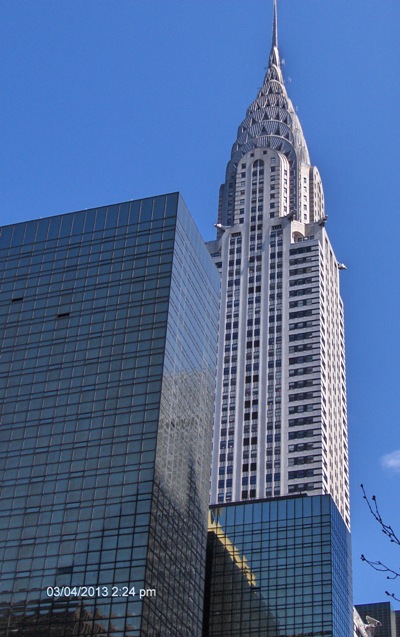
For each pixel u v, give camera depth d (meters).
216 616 168.50
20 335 156.12
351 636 171.88
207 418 160.38
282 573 169.25
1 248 169.38
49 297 159.38
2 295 162.75
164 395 142.50
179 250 160.38
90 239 164.38
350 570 179.50
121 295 154.62
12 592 128.62
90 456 138.50
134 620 120.94
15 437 144.38
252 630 164.62
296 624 162.25
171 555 134.62
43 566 129.88
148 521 129.25
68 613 124.50
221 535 178.25
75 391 146.25
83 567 127.94
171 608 131.00
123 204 167.00
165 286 152.75
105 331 151.25
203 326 165.88
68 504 134.75
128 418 140.38
